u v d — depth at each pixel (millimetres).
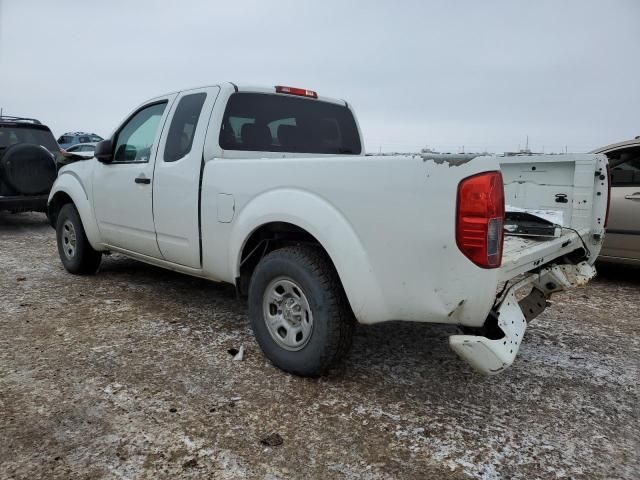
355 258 2682
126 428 2508
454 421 2668
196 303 4562
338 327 2857
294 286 3014
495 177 2338
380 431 2549
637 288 5602
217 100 3693
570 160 3771
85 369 3154
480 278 2350
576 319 4461
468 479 2203
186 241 3812
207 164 3572
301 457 2320
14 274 5602
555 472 2264
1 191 8430
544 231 3289
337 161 2764
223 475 2182
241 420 2613
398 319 2662
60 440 2398
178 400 2799
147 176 4121
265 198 3121
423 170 2447
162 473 2184
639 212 5355
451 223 2377
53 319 4070
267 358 3332
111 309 4352
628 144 5469
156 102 4379
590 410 2824
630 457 2389
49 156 8695
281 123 4066
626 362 3498
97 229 4973
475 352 2393
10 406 2689
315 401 2824
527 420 2701
